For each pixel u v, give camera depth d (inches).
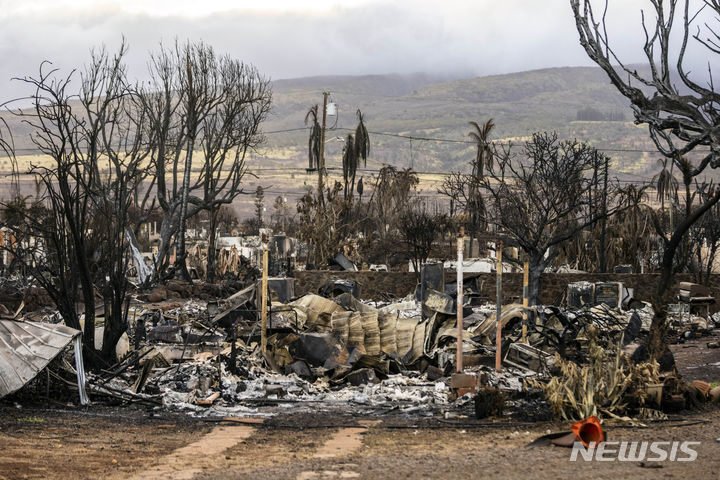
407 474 325.7
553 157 1497.3
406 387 713.6
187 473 339.0
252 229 4291.3
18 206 721.6
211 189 2075.5
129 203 762.2
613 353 561.3
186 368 720.3
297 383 710.5
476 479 310.2
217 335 850.8
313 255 2102.6
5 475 329.7
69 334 567.8
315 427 500.1
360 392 697.0
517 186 1565.0
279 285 1333.7
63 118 679.7
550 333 790.5
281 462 365.4
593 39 436.5
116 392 606.2
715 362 847.7
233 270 2209.6
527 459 351.3
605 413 470.6
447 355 789.2
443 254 2116.1
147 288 1577.3
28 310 1143.0
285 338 828.6
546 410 521.3
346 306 1015.6
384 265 2301.9
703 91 423.2
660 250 1961.1
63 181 678.5
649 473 313.3
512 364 761.6
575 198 1473.9
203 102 1946.4
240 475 331.9
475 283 1595.7
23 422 481.1
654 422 458.0
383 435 457.7
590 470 321.1
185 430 486.3
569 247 2106.3
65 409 553.6
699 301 1346.0
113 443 426.6
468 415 537.0
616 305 1401.3
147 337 879.7
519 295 1630.2
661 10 426.0
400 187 2581.2
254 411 589.3
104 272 717.3
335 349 802.8
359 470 339.3
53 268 732.7
